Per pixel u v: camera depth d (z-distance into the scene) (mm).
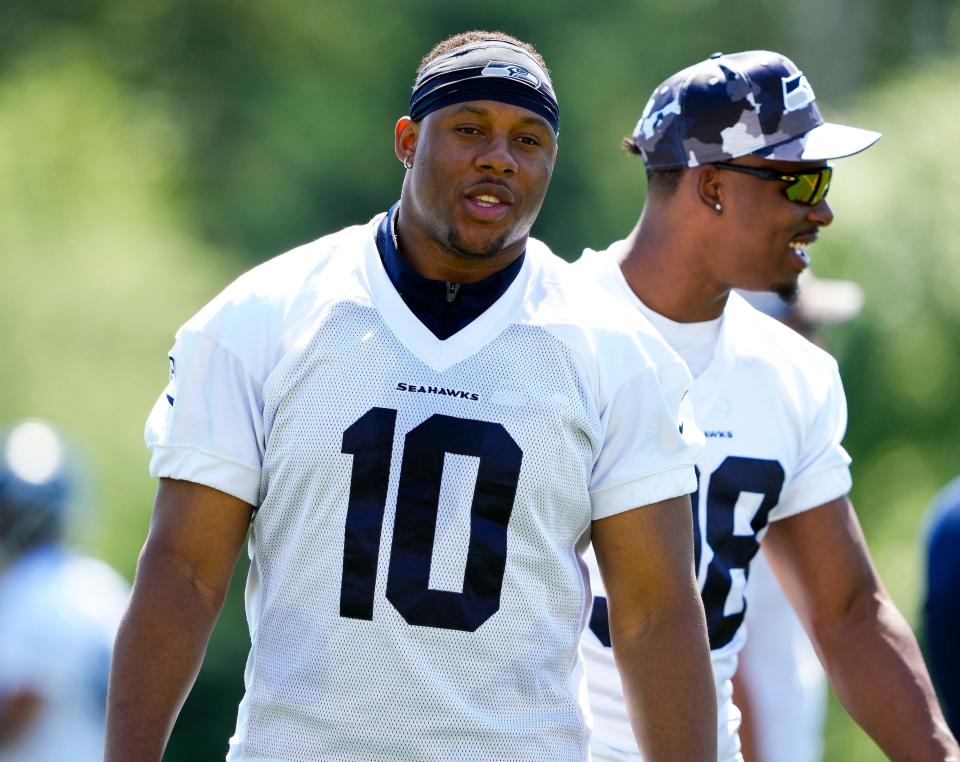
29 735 17422
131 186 55500
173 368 10711
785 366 13023
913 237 44938
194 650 10422
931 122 46844
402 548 10242
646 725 10633
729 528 12641
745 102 12734
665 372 10961
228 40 67188
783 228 12828
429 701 10164
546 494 10383
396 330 10516
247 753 10422
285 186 59156
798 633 15922
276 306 10641
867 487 44219
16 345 46469
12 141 53000
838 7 68812
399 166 60562
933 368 44594
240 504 10555
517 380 10461
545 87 10641
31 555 17984
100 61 65500
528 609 10352
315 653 10266
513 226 10516
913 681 12875
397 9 62594
